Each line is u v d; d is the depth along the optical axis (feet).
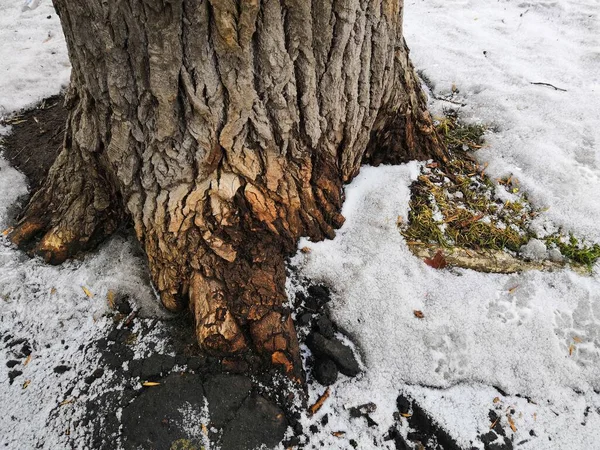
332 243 7.29
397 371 6.30
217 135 5.86
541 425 6.00
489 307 6.82
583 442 5.87
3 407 5.77
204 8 4.97
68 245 7.07
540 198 8.34
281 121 6.08
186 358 6.11
